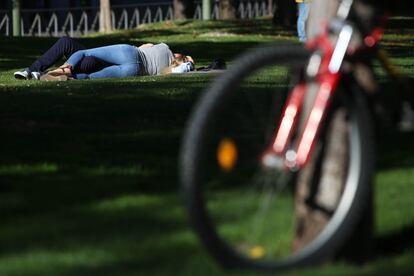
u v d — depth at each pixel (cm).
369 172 902
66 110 2023
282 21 7162
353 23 918
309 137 873
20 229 1080
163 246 1000
